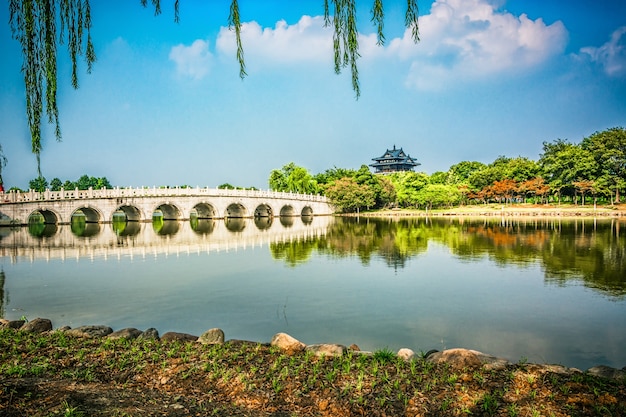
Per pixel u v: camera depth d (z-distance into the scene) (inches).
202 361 383.6
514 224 2388.0
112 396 305.4
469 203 4165.8
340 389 323.0
